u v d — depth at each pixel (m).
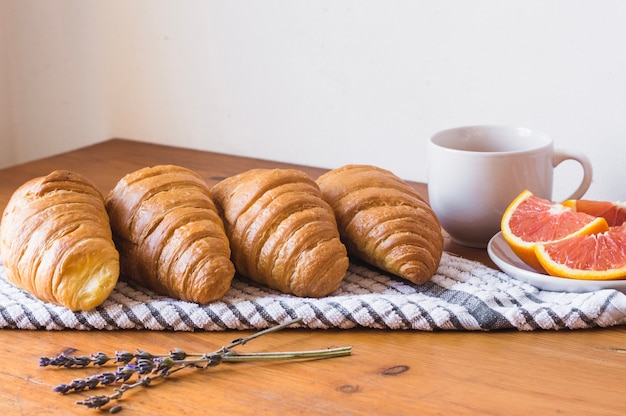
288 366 0.69
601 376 0.68
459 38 1.02
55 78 1.31
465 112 1.04
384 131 1.09
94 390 0.67
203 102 1.21
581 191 0.89
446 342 0.72
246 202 0.78
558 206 0.81
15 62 1.34
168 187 0.78
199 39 1.19
